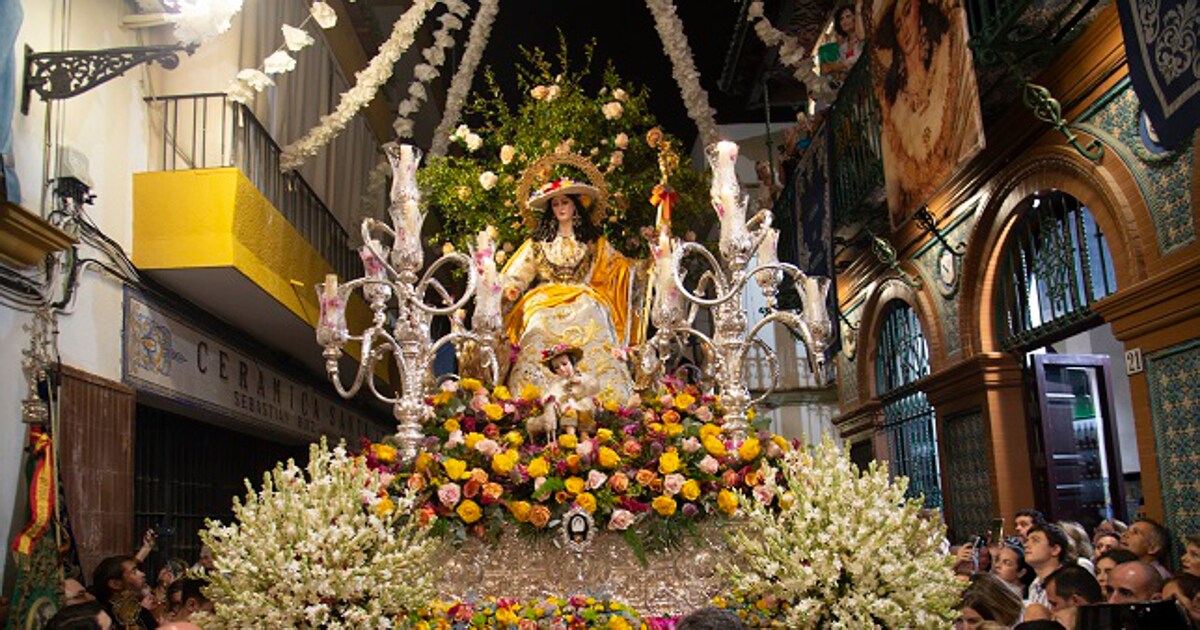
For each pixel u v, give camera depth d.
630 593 5.28
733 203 5.76
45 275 7.43
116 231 8.77
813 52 15.16
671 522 5.32
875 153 10.79
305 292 11.43
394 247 5.81
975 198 10.01
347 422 17.70
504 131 11.48
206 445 12.34
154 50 7.44
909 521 4.72
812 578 4.62
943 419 11.16
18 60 7.24
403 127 10.00
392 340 6.00
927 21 8.72
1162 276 6.92
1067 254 8.80
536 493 5.31
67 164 7.82
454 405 5.96
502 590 5.29
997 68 8.30
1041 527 6.07
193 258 9.09
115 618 6.33
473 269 5.77
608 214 10.49
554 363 5.91
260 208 9.96
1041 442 9.94
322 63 14.03
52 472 6.95
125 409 8.63
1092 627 3.81
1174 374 7.08
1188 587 4.93
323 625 4.67
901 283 12.09
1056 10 7.73
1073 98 7.90
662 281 5.99
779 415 15.21
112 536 8.26
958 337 10.59
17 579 6.59
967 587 4.99
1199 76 5.67
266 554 4.69
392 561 4.79
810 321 5.64
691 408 5.94
